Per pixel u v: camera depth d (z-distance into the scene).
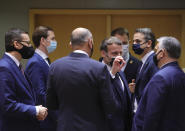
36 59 4.16
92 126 2.95
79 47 3.12
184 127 3.07
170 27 7.64
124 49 4.70
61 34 7.80
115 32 4.82
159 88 2.96
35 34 4.39
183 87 3.07
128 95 3.80
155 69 3.92
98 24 7.74
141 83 4.04
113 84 3.68
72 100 2.97
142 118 3.16
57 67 3.09
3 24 7.63
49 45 4.43
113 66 3.68
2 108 3.24
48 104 3.24
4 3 7.61
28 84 3.58
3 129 3.38
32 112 3.38
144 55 4.29
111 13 7.53
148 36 4.21
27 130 3.51
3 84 3.25
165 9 7.45
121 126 3.62
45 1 7.61
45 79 4.16
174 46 3.13
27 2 7.61
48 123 4.16
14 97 3.35
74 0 7.58
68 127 2.95
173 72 3.04
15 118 3.42
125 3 7.52
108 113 3.03
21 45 3.51
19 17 7.62
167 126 3.00
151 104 2.97
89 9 7.55
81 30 3.16
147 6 7.50
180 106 3.04
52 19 7.79
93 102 2.99
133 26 7.71
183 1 7.42
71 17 7.76
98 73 2.98
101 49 3.94
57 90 3.08
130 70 4.68
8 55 3.48
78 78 2.96
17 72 3.44
